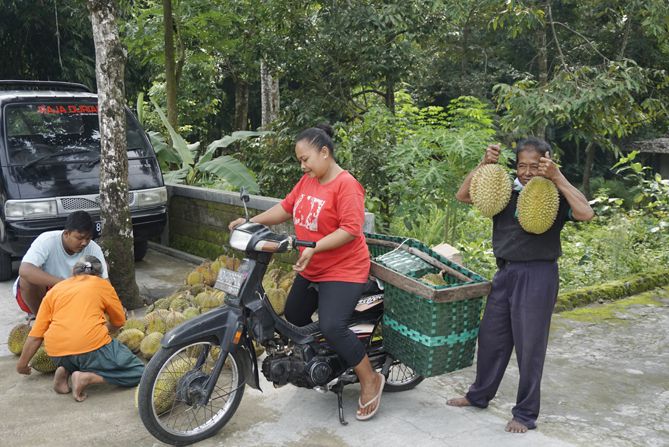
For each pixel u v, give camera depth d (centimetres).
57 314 412
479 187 357
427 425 376
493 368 384
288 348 380
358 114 1075
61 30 1540
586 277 748
